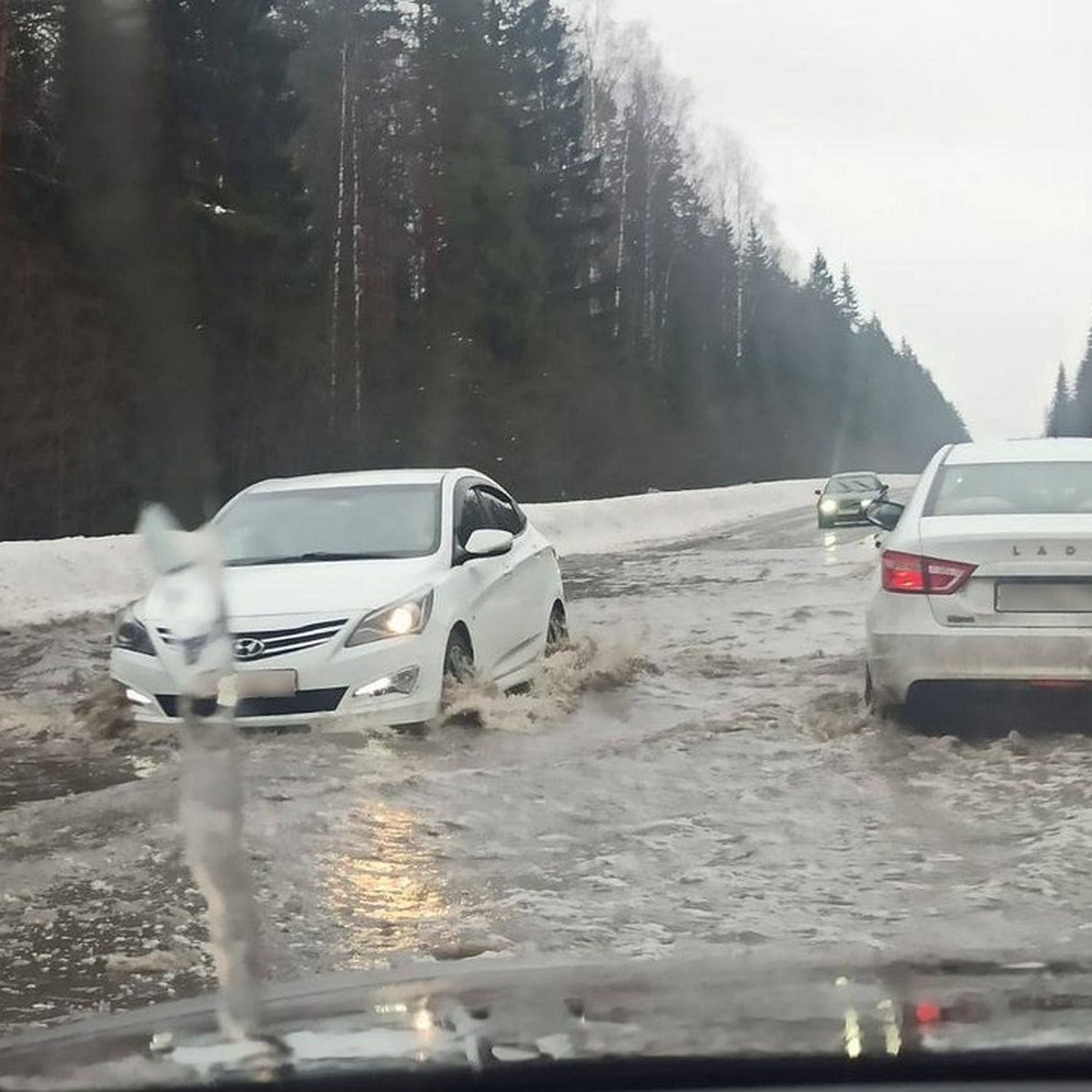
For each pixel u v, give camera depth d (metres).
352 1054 2.09
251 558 8.46
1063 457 7.79
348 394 39.66
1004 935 4.18
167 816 5.73
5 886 4.85
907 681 6.84
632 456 54.09
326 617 7.36
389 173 44.25
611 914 4.50
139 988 3.94
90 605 14.58
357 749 6.92
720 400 70.69
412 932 4.36
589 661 9.30
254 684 7.27
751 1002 2.32
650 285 63.41
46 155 26.72
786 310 87.62
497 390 45.22
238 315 30.78
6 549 14.98
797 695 8.37
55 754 7.06
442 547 8.37
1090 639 6.56
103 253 27.67
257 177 32.12
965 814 5.63
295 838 5.37
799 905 4.56
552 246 53.84
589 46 63.03
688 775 6.39
